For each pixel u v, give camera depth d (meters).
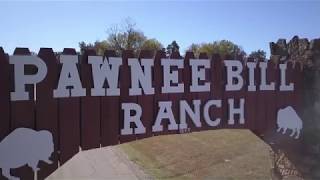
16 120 8.65
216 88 11.09
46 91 8.93
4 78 8.52
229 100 11.31
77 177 22.55
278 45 13.12
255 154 23.52
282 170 12.89
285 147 12.38
